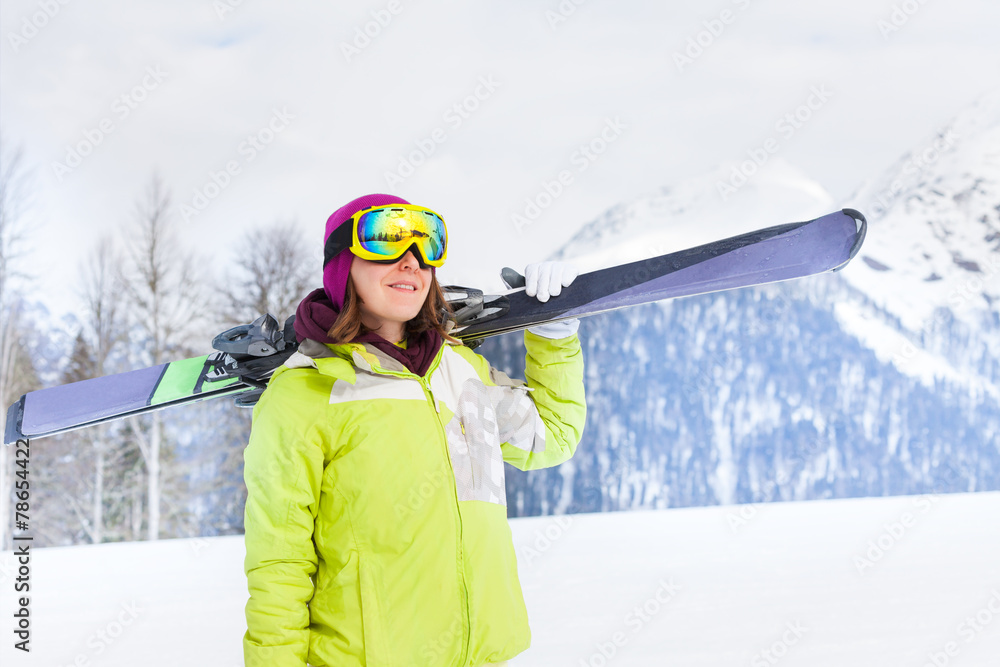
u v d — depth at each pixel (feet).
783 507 20.40
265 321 4.29
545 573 12.14
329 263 3.77
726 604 9.82
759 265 4.74
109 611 10.64
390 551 3.33
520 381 4.31
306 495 3.38
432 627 3.28
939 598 9.83
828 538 14.71
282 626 3.26
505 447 4.21
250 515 3.42
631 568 12.38
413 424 3.46
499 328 4.51
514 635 3.50
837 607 9.52
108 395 5.03
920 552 12.92
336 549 3.37
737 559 12.91
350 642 3.26
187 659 8.20
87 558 16.33
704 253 4.74
